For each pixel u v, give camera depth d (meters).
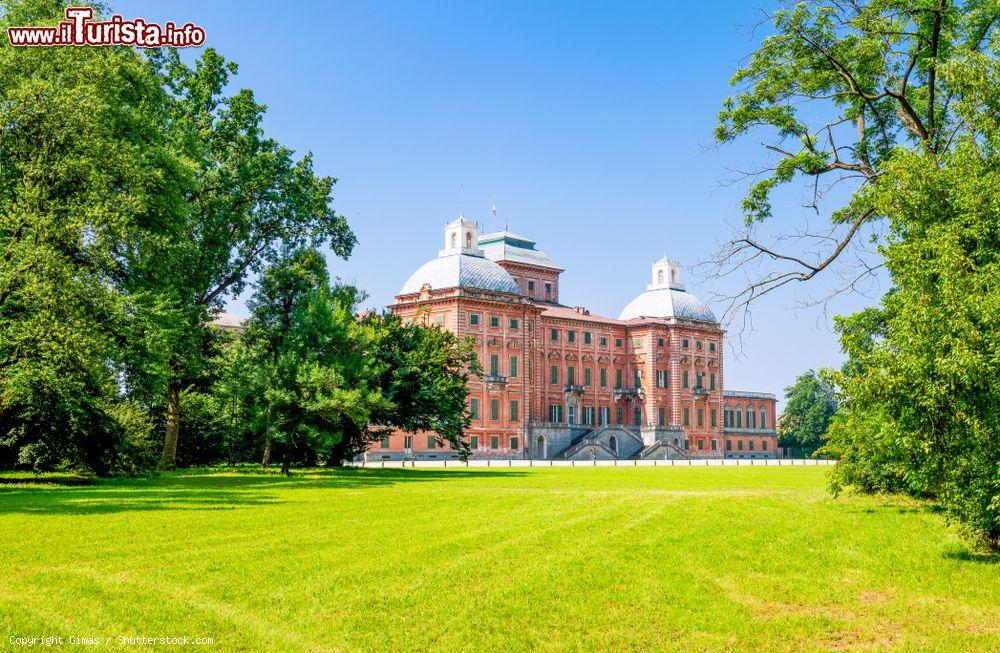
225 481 39.31
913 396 17.36
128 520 21.69
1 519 21.56
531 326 108.75
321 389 45.47
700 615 13.90
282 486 35.59
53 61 33.09
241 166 48.28
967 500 17.23
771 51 30.28
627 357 123.94
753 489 34.09
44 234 29.33
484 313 101.44
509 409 102.81
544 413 112.06
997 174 18.44
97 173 31.59
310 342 48.66
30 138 31.75
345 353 49.25
